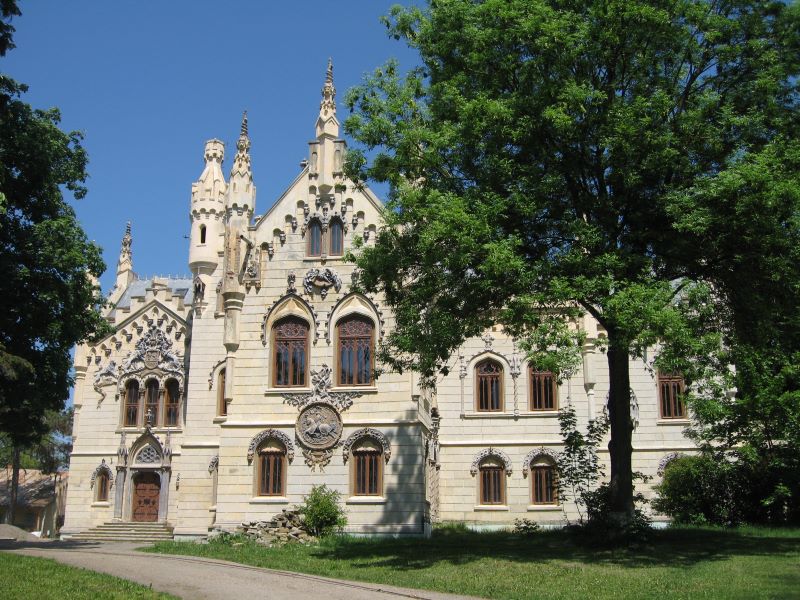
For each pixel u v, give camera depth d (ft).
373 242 133.28
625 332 77.82
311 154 138.10
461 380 160.35
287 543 113.60
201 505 143.02
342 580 78.38
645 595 65.00
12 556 91.25
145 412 177.99
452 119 92.79
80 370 181.57
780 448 114.11
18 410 125.59
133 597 65.98
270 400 130.31
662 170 86.02
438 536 129.39
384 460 125.49
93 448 177.78
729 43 91.56
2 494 251.19
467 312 89.30
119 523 170.19
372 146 94.22
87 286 125.90
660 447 152.25
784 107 92.68
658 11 84.99
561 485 109.60
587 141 87.61
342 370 130.21
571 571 77.61
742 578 70.69
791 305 89.10
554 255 88.48
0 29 92.89
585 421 154.71
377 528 123.13
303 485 126.62
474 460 156.76
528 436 156.66
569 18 86.38
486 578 75.72
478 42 88.74
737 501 127.75
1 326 114.83
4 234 115.14
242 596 68.49
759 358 96.07
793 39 91.86
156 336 180.86
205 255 154.40
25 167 115.96
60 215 124.26
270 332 132.77
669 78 92.63
